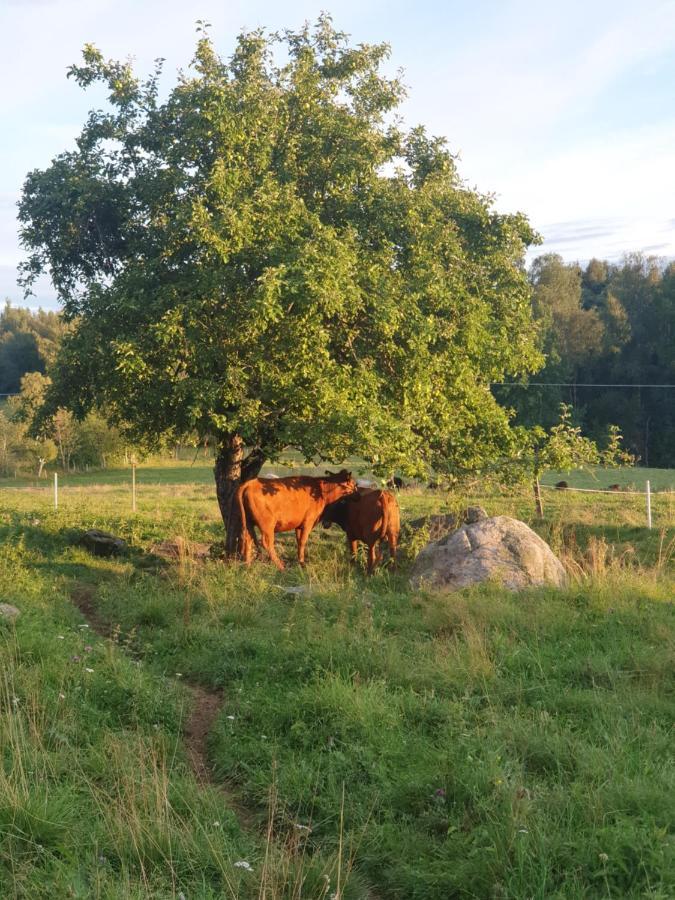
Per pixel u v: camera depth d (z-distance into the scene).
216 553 16.48
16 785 5.01
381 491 15.05
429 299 14.23
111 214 15.20
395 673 7.95
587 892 4.38
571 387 72.69
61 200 14.66
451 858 4.84
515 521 12.80
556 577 12.20
